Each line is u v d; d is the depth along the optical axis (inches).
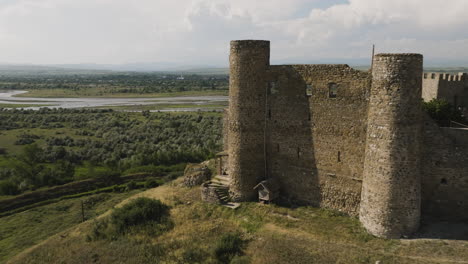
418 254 791.7
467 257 761.6
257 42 1136.2
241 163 1184.2
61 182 2277.3
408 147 856.3
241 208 1154.7
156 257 944.9
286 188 1192.2
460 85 1272.1
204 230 1053.8
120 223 1140.5
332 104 1050.7
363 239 892.0
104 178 2327.8
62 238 1216.2
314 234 953.5
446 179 927.7
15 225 1660.9
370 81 965.2
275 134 1186.6
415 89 848.9
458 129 898.1
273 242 916.0
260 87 1166.3
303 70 1096.2
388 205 874.1
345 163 1043.9
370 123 906.1
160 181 2204.7
